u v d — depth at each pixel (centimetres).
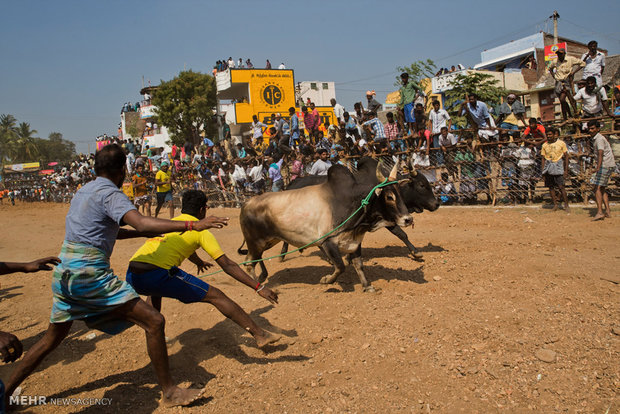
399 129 1342
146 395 391
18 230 1529
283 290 634
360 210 572
